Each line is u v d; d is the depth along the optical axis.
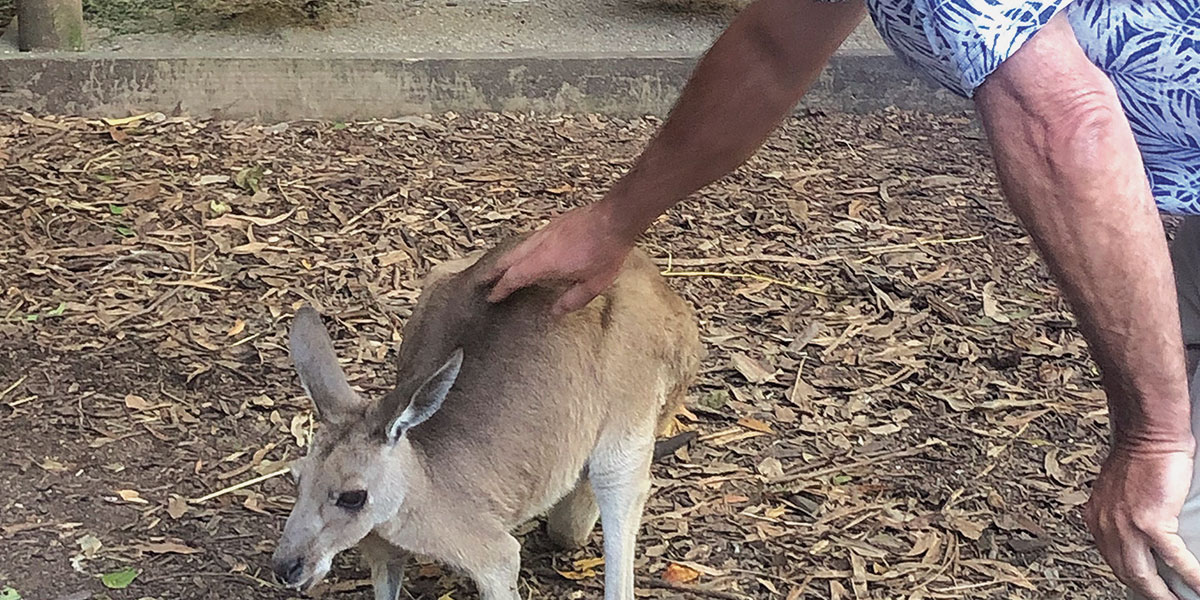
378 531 2.18
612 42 4.66
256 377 2.92
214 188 3.69
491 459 2.22
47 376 2.88
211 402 2.84
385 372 2.97
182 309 3.14
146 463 2.66
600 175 3.96
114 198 3.60
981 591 2.49
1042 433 2.89
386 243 3.48
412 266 3.39
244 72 4.14
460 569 2.25
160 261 3.32
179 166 3.79
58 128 3.99
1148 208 1.52
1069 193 1.52
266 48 4.41
